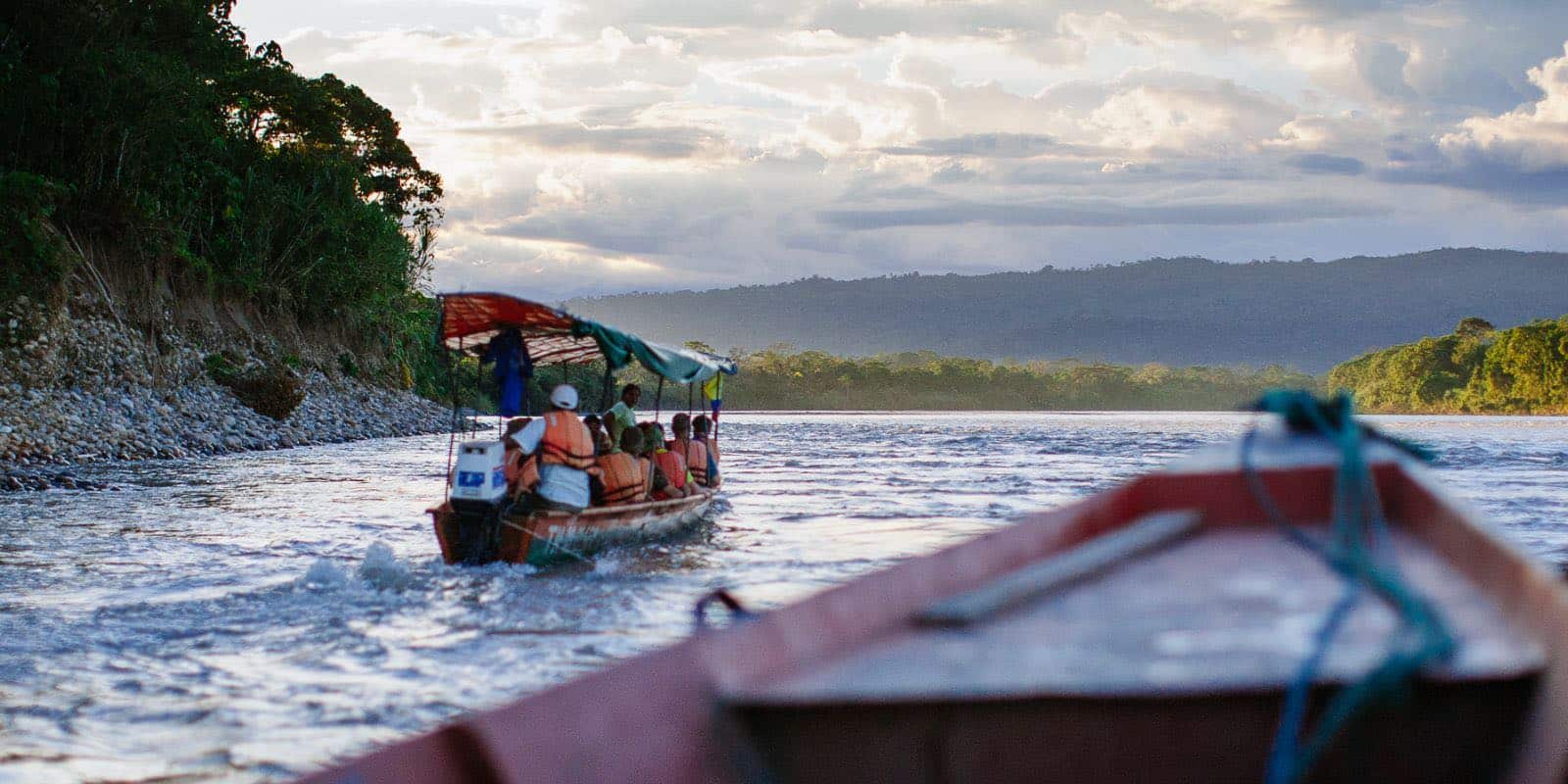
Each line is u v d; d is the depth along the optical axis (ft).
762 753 8.44
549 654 24.70
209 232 140.46
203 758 18.11
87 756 18.15
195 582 33.55
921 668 8.68
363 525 47.83
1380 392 435.94
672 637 26.25
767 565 36.65
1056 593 10.20
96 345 97.19
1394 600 9.55
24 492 60.29
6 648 25.16
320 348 159.22
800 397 502.38
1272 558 10.85
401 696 21.52
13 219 89.04
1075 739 8.30
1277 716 8.27
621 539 40.22
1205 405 561.43
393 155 192.03
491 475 35.60
